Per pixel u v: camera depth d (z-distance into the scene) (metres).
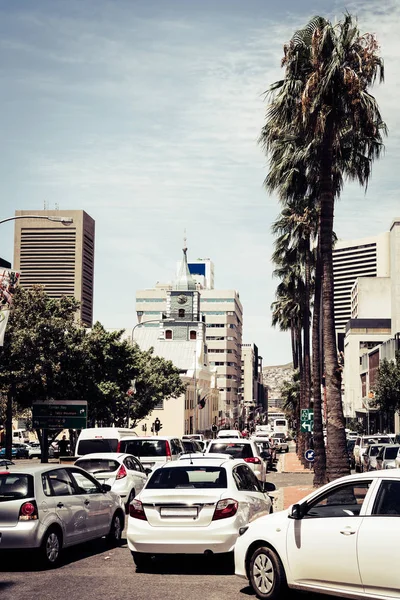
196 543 11.09
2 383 40.75
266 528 9.62
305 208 39.88
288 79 25.16
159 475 12.01
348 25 23.94
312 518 9.22
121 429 27.16
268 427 113.31
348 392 154.12
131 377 51.50
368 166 27.72
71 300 43.22
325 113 23.64
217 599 9.58
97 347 48.75
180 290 143.12
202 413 112.69
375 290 163.50
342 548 8.71
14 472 12.19
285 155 29.56
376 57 23.73
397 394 62.66
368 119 23.59
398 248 124.81
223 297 194.50
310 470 44.84
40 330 40.66
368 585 8.48
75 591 10.09
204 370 116.19
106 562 12.50
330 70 23.00
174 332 134.50
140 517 11.42
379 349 100.94
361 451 38.84
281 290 56.00
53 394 43.88
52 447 69.38
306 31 24.78
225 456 13.21
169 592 10.02
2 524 11.60
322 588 8.93
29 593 9.97
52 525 12.00
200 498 11.26
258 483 13.57
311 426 39.00
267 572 9.49
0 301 27.25
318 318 33.62
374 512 8.67
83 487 14.47
